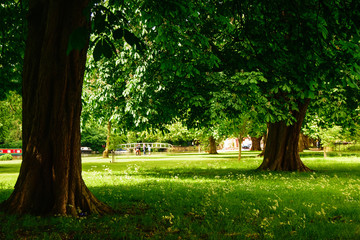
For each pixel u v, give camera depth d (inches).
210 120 587.2
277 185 405.7
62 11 205.2
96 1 111.3
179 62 430.9
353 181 438.9
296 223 209.6
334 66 232.7
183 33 374.0
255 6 276.8
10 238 170.9
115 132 647.8
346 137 1136.8
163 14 278.1
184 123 681.0
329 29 239.5
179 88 530.6
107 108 619.8
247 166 773.9
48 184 223.6
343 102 617.0
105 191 356.8
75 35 85.3
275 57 303.7
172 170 695.1
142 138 2049.7
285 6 240.4
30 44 227.0
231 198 308.3
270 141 663.1
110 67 580.1
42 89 217.6
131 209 261.6
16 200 222.4
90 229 195.2
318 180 460.4
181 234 186.2
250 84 470.9
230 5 286.4
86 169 745.6
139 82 537.0
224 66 546.6
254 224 209.0
